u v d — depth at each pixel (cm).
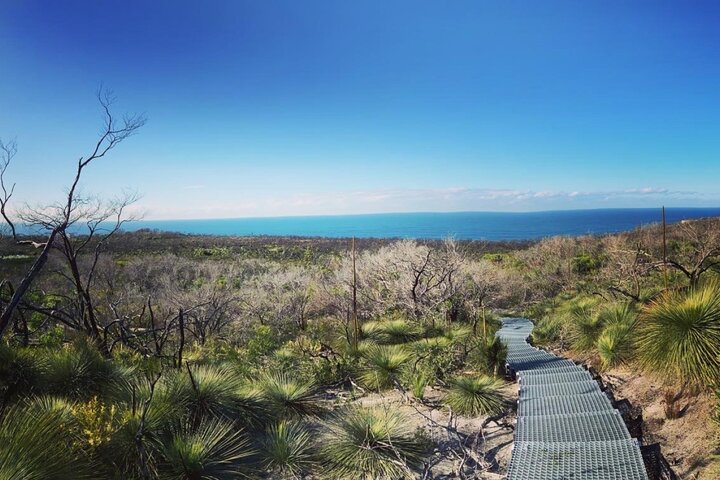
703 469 354
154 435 440
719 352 434
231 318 1580
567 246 3003
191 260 3006
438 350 875
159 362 773
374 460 486
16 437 319
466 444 536
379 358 840
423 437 534
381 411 567
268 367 825
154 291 1953
